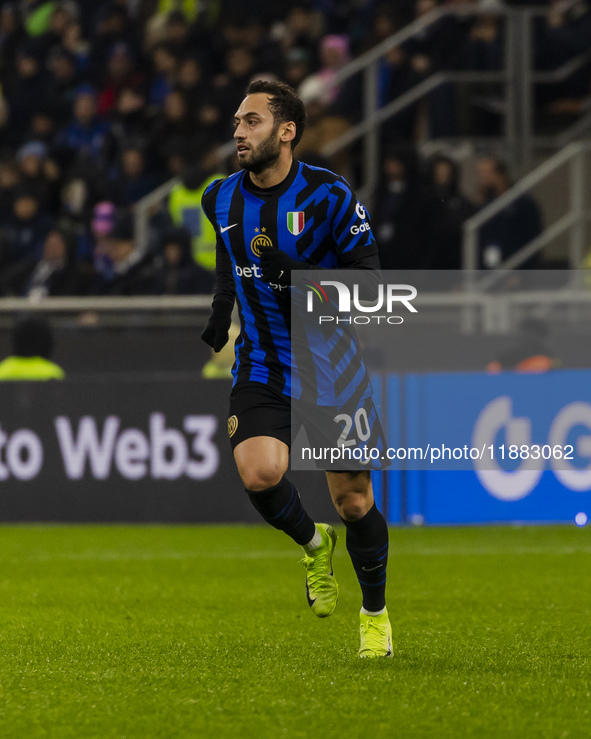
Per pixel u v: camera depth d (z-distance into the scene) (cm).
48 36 5091
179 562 2358
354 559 1359
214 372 3012
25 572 2223
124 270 3478
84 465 2991
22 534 2812
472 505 2895
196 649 1448
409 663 1344
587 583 2053
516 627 1614
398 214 3428
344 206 1301
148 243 3688
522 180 3866
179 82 4362
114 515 2978
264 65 4400
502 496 2902
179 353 3139
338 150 4000
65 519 2991
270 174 1316
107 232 3931
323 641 1507
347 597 1911
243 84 4372
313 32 4662
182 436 2958
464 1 4469
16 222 4047
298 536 1338
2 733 1049
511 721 1079
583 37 4234
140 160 4159
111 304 3162
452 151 4003
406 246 3409
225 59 4691
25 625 1639
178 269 3428
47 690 1214
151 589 2009
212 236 3631
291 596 1927
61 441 2997
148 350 3148
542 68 4184
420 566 2272
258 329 1334
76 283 3572
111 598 1911
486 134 4103
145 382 2970
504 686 1220
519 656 1391
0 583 2084
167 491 2961
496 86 4109
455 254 3434
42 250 4003
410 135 4072
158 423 2964
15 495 3012
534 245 3503
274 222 1306
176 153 4134
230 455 2942
